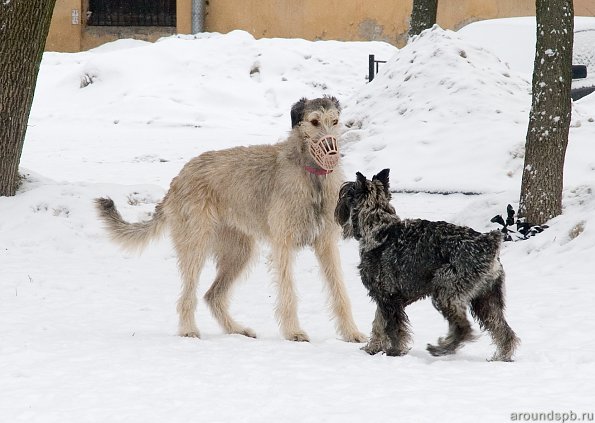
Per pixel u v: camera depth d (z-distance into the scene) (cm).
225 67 4506
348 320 1088
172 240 1157
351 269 1511
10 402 773
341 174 1104
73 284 1382
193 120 4012
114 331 1109
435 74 2794
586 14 5397
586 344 968
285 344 1032
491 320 910
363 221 964
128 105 4138
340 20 5375
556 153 1678
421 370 866
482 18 5378
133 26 5512
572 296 1212
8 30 1764
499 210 1789
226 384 825
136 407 753
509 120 2550
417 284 926
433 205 2092
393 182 2342
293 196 1084
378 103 2795
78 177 2494
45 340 1025
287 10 5384
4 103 1792
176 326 1155
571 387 786
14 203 1772
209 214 1143
